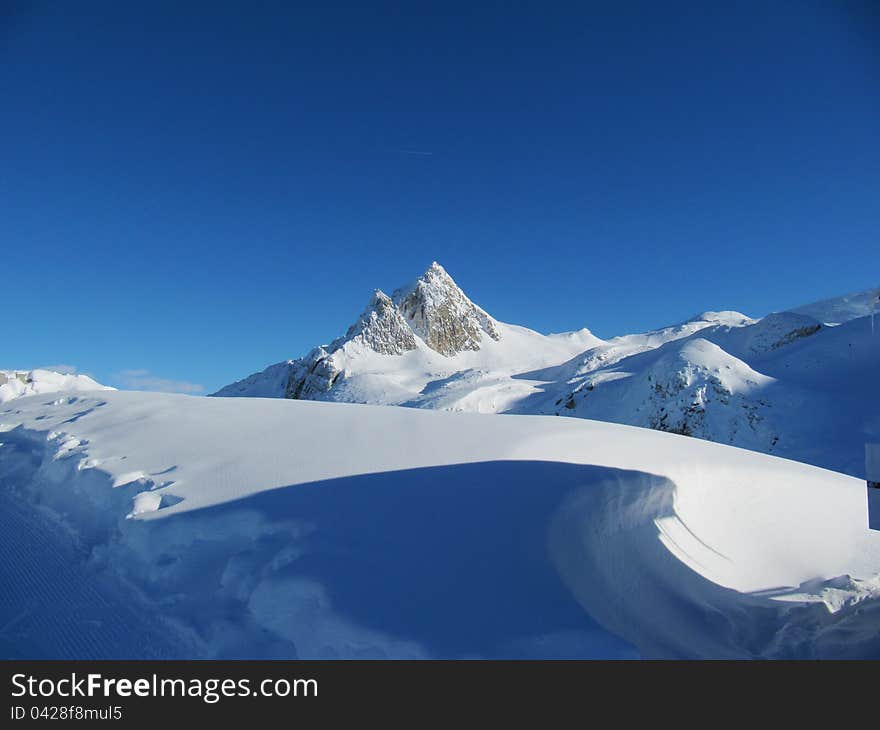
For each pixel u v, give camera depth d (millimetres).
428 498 8320
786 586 10461
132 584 7043
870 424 33344
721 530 11406
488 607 5922
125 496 9070
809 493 13852
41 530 9258
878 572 11500
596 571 7895
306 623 5664
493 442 11266
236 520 7641
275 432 12117
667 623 7801
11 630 6113
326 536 7078
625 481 10031
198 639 5746
